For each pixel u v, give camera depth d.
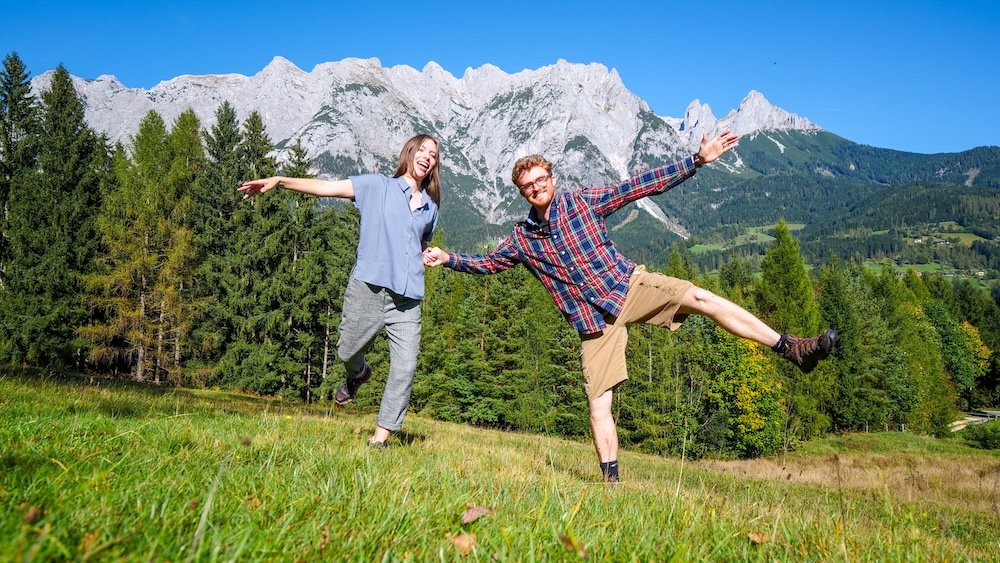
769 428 34.12
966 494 11.45
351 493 1.88
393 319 4.03
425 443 4.86
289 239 33.81
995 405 75.62
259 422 5.02
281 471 2.33
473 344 41.03
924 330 56.78
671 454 33.47
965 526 5.51
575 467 4.83
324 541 1.36
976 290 85.69
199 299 31.28
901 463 25.34
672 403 34.28
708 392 34.81
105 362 30.44
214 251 34.66
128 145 33.59
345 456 2.91
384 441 4.04
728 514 2.35
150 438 2.88
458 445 5.32
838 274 46.66
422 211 4.07
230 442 3.01
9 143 30.19
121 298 26.56
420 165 4.06
